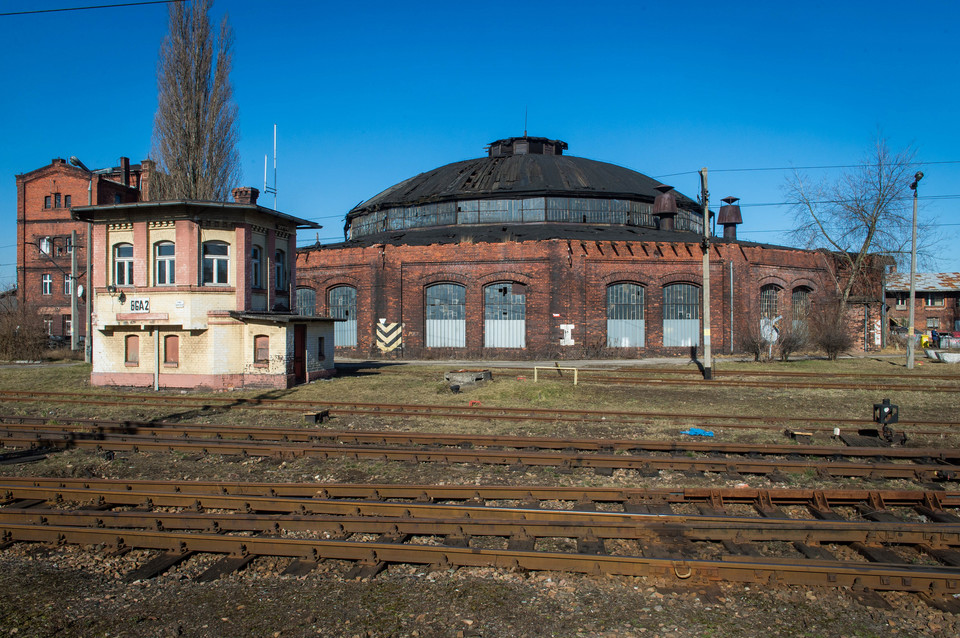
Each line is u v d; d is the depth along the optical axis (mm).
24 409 17375
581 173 42688
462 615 5672
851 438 12734
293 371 21812
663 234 38375
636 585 6184
